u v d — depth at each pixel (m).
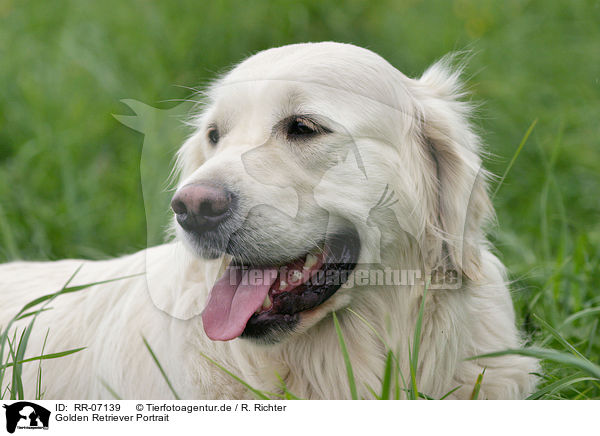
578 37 11.55
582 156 8.90
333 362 4.35
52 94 9.68
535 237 7.62
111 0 10.91
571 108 9.90
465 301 4.38
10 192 8.18
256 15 10.56
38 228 7.63
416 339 3.88
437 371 4.34
